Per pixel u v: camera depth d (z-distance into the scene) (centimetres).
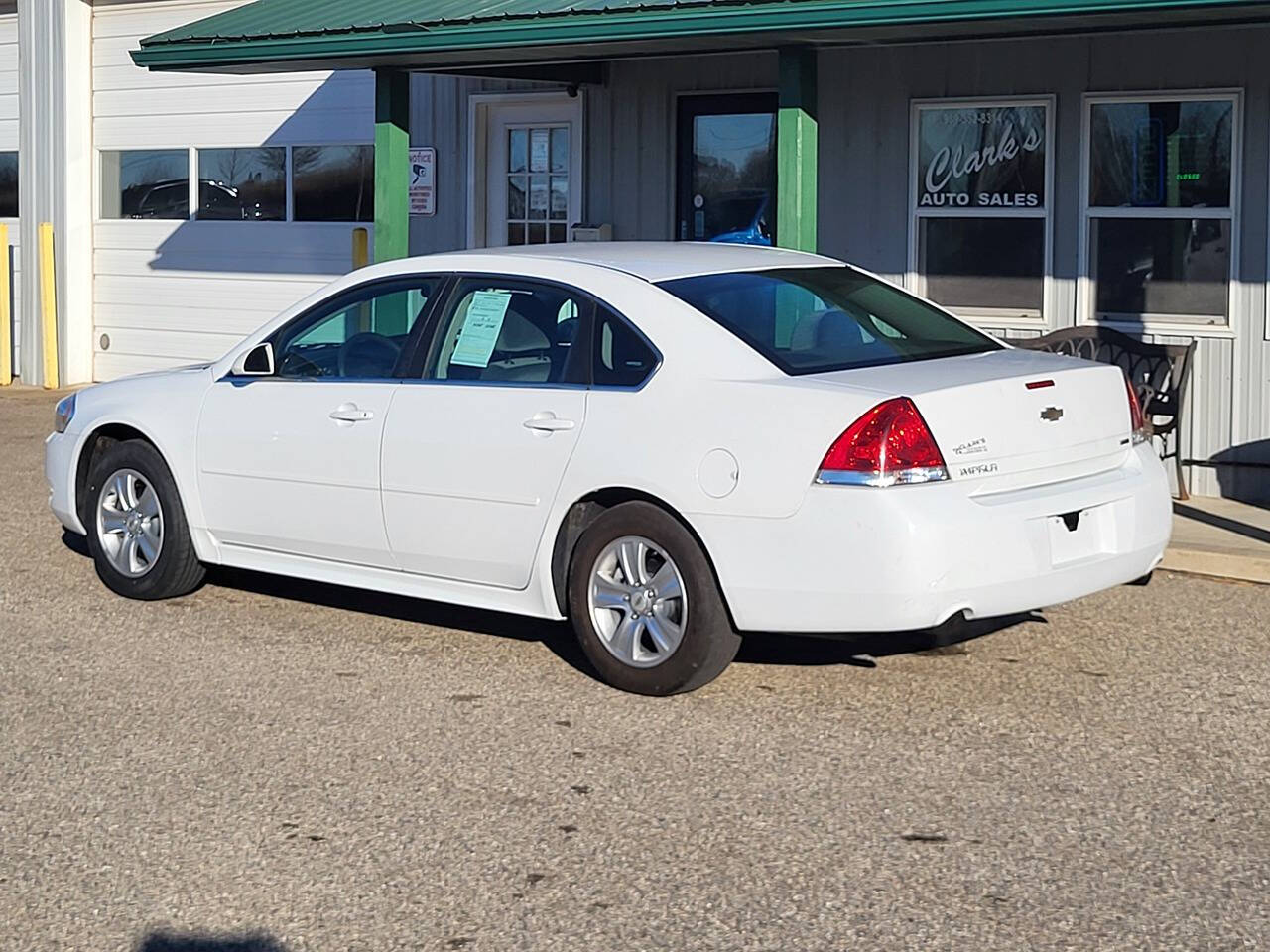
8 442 1351
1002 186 1127
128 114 1673
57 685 692
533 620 802
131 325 1695
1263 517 991
